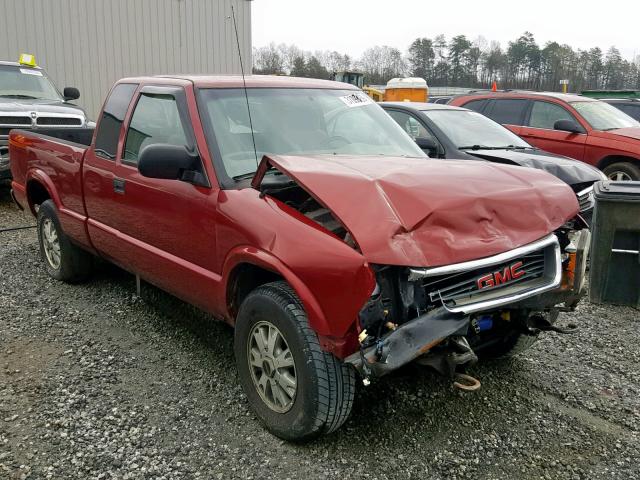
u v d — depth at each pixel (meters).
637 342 4.72
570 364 4.31
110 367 4.15
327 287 2.87
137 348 4.46
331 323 2.88
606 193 5.28
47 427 3.41
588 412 3.66
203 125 3.86
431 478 3.01
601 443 3.33
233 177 3.67
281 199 3.47
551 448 3.27
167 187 4.00
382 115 4.73
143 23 17.81
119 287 5.75
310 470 3.04
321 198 3.02
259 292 3.29
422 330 2.85
